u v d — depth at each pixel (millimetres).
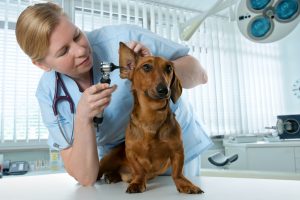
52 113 1040
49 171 2107
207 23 3371
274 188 747
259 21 1610
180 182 751
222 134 3240
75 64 940
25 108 2320
